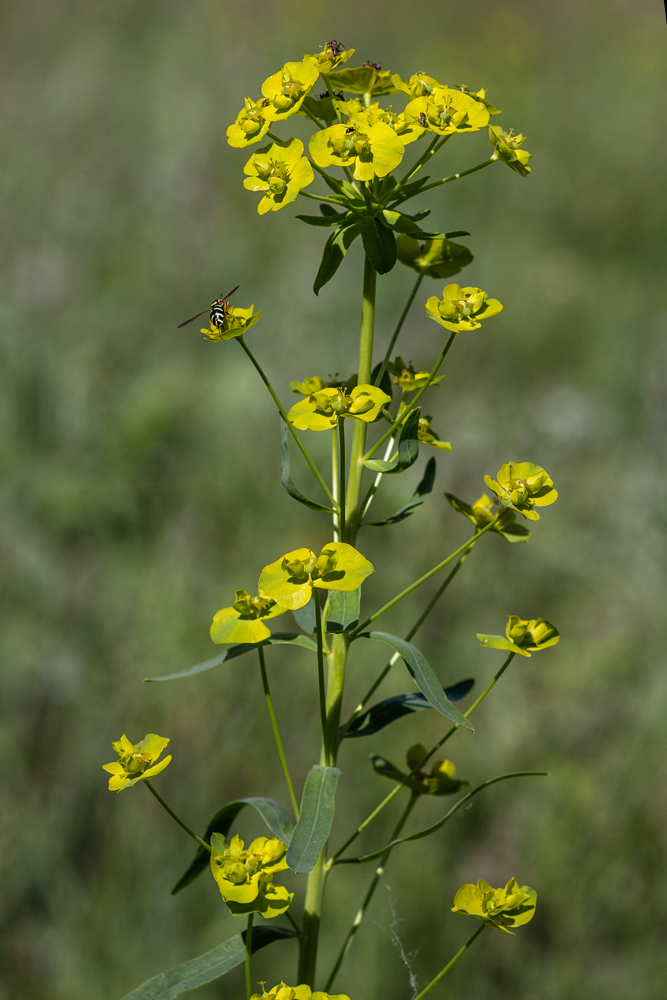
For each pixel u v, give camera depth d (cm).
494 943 327
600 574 475
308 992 146
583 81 1059
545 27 1176
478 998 315
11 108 870
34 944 315
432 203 841
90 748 367
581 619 456
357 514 177
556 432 560
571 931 333
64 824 344
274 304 693
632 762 362
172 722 381
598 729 387
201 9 1094
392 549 479
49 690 385
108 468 507
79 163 803
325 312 684
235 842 151
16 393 531
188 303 674
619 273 771
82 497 480
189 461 522
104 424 530
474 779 377
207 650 409
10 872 324
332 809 149
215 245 733
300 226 773
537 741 386
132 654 407
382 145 157
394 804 364
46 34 993
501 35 1111
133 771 162
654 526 498
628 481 530
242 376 588
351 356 636
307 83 163
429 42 1120
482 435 565
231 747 374
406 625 439
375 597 455
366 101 170
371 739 386
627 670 413
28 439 515
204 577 464
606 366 641
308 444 533
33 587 438
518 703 404
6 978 307
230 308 166
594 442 562
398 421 172
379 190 170
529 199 849
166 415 524
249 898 144
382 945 318
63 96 886
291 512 508
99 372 588
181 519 493
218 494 503
